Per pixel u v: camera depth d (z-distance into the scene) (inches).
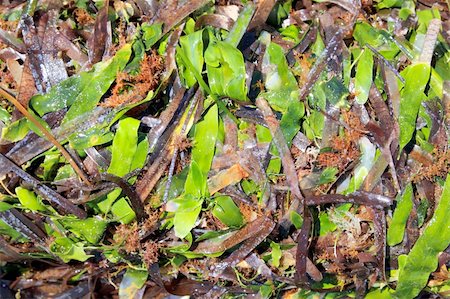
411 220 28.5
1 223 28.3
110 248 28.1
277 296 29.5
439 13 30.3
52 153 28.0
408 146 28.6
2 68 28.8
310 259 28.4
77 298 30.8
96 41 28.4
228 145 28.1
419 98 28.3
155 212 28.0
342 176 28.3
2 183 27.8
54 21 28.8
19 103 27.6
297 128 28.0
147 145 27.9
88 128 27.7
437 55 29.6
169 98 28.2
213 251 27.9
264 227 27.6
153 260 28.1
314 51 28.8
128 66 27.9
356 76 28.4
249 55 28.7
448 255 28.8
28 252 29.1
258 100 28.1
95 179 27.7
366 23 29.2
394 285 29.0
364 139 28.3
